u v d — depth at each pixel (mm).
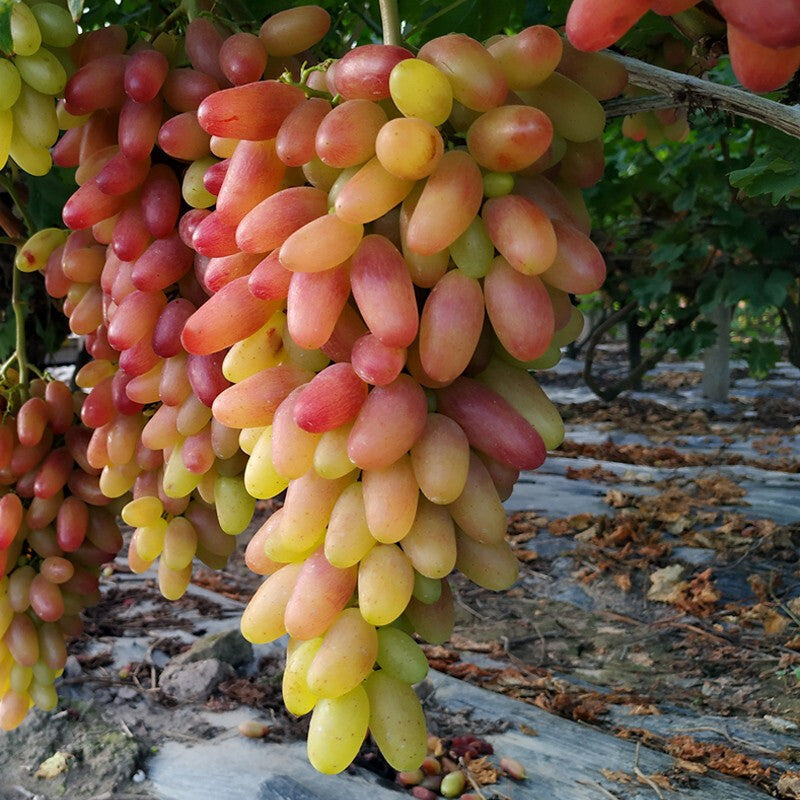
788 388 2850
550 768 681
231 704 751
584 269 284
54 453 485
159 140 350
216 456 373
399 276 269
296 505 293
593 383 2375
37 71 365
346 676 284
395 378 273
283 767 655
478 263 277
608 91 336
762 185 491
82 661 834
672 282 1878
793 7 184
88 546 511
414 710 304
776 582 1083
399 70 259
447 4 578
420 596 301
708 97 380
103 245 426
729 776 688
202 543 437
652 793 651
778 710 815
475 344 275
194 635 909
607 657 948
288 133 283
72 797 629
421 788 632
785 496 1391
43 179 606
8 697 508
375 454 268
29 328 835
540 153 268
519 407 302
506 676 876
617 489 1481
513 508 1390
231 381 327
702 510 1330
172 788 638
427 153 258
